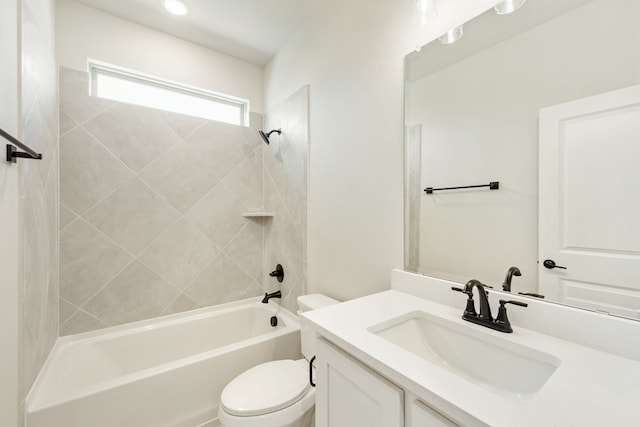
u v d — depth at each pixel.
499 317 0.81
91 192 1.73
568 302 0.76
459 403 0.49
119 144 1.82
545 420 0.45
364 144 1.39
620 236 0.67
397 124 1.22
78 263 1.69
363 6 1.39
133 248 1.86
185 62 2.08
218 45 2.15
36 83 1.21
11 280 0.92
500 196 0.91
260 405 1.11
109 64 1.79
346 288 1.50
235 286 2.29
